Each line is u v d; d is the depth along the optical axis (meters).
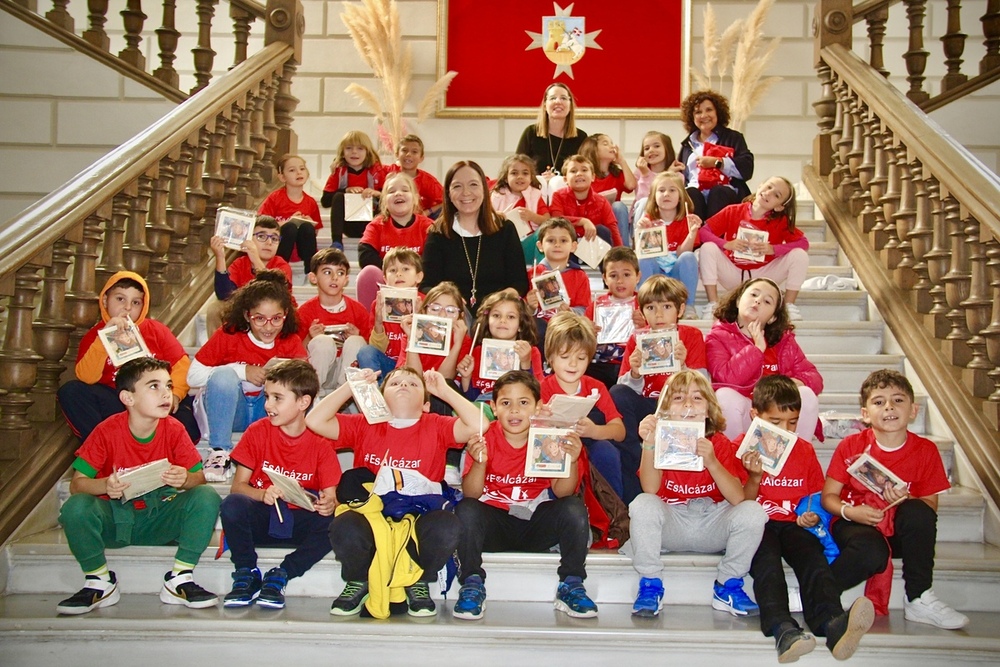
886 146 4.59
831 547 3.05
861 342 4.36
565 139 5.94
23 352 3.27
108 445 3.10
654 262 4.59
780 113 6.94
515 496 3.14
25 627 2.76
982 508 3.34
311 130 7.05
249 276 4.51
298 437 3.12
